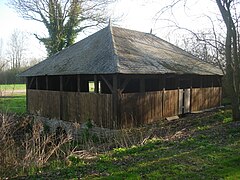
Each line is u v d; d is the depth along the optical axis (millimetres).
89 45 17562
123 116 13359
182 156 7684
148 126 14312
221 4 13641
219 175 6098
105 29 18625
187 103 18359
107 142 12258
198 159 7324
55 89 19672
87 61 15000
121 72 12539
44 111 18328
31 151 7488
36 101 19391
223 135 10250
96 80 14109
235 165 6719
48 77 19062
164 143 9664
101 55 14805
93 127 14164
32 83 20641
